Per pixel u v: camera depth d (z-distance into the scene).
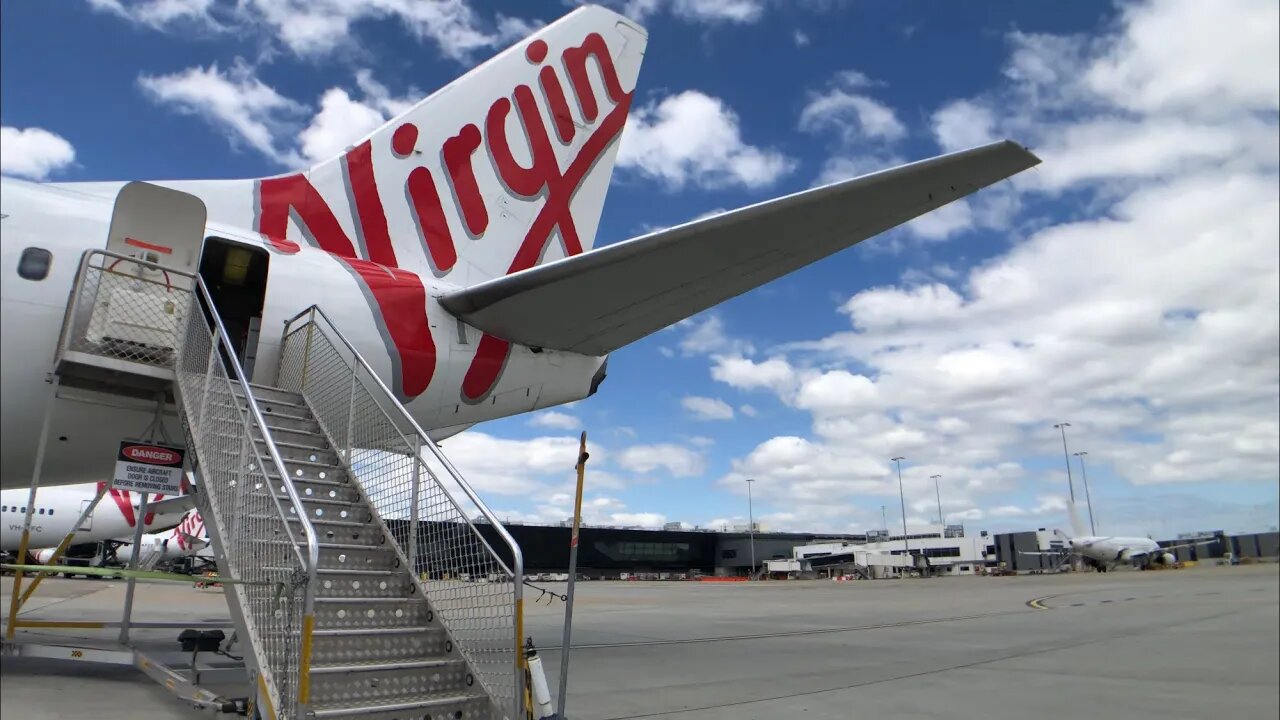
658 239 8.39
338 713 5.38
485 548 6.32
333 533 7.49
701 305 9.84
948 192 7.23
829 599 31.88
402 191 11.59
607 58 14.08
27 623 9.62
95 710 7.06
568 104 13.52
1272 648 14.04
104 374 8.18
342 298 9.87
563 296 9.91
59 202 8.45
